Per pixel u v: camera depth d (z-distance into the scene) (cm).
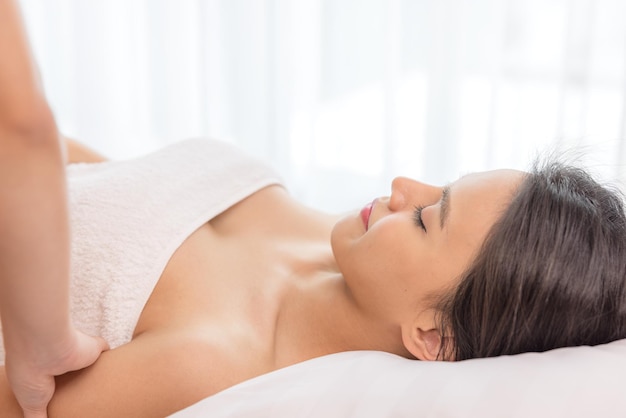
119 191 105
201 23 227
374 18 213
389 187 215
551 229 87
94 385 86
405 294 94
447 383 80
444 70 205
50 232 66
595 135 189
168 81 237
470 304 90
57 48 244
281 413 78
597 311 88
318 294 102
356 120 220
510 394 78
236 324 97
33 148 62
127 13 237
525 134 198
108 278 96
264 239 112
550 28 193
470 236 90
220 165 118
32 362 76
